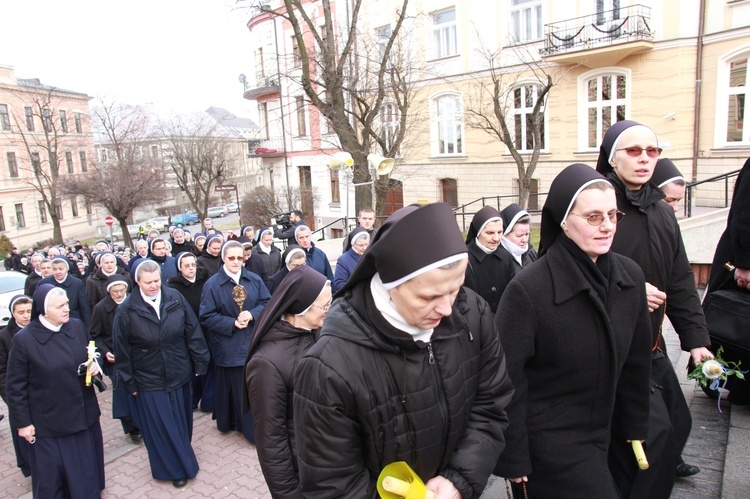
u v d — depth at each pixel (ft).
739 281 10.98
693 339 8.61
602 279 7.00
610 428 7.58
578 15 55.31
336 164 38.09
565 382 7.26
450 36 67.21
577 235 6.78
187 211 169.37
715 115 49.26
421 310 4.97
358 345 5.42
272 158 95.86
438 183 71.82
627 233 8.30
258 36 91.25
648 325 7.42
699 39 49.19
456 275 4.86
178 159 106.83
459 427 5.85
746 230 10.44
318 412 5.35
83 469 13.74
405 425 5.52
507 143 51.44
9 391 13.15
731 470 9.73
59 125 150.20
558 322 7.01
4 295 37.76
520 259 15.33
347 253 21.70
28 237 139.95
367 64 53.36
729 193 48.42
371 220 25.36
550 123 60.03
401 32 67.51
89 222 146.92
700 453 10.69
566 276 6.98
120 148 104.17
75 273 41.91
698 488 9.64
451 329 5.73
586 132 57.82
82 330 14.23
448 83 67.67
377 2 71.31
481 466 5.90
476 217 14.55
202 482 14.85
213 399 19.95
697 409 12.50
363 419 5.42
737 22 47.16
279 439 8.55
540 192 61.98
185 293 20.44
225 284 17.31
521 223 14.97
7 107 136.26
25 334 13.34
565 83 57.98
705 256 25.05
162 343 14.61
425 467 5.69
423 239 4.82
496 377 6.35
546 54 56.65
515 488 8.05
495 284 14.48
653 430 7.99
